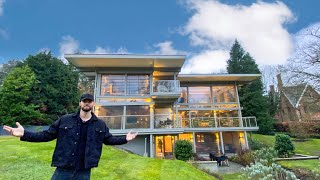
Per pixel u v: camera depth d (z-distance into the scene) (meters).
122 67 20.52
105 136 3.35
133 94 20.17
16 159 9.27
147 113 19.89
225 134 23.06
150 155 17.36
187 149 15.93
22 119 24.03
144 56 18.47
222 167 16.73
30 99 27.16
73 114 3.26
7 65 41.53
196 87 24.69
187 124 21.94
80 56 17.98
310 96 19.59
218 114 24.08
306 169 13.47
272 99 39.25
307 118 23.69
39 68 30.00
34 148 11.26
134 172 8.68
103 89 20.11
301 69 19.08
